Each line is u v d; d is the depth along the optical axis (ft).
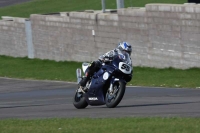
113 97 151.53
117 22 345.31
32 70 366.02
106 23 354.95
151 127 105.50
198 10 285.23
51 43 413.18
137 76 289.74
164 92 208.13
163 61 314.14
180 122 110.52
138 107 154.51
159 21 312.50
